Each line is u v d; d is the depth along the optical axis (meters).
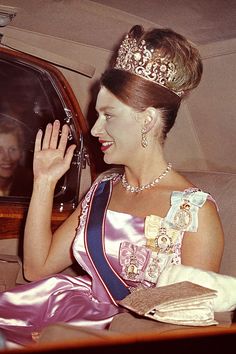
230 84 3.80
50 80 4.38
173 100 3.17
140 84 3.09
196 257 3.05
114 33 3.98
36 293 3.31
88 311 3.20
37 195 3.38
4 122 4.35
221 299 2.50
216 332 1.41
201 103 4.04
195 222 3.09
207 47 3.79
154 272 3.11
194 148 4.35
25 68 4.28
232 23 3.45
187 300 2.27
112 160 3.22
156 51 3.10
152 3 3.45
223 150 4.21
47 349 1.27
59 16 3.80
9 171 4.41
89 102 4.53
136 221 3.21
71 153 3.40
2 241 4.49
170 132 4.33
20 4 3.68
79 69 4.27
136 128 3.14
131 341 1.33
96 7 3.66
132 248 3.16
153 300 2.31
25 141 4.42
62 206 4.65
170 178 3.25
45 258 3.40
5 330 3.11
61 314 3.23
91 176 4.73
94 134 3.19
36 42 4.11
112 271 3.21
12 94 4.33
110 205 3.33
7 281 3.79
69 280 3.36
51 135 3.42
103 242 3.23
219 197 3.72
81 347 1.29
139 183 3.29
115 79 3.11
